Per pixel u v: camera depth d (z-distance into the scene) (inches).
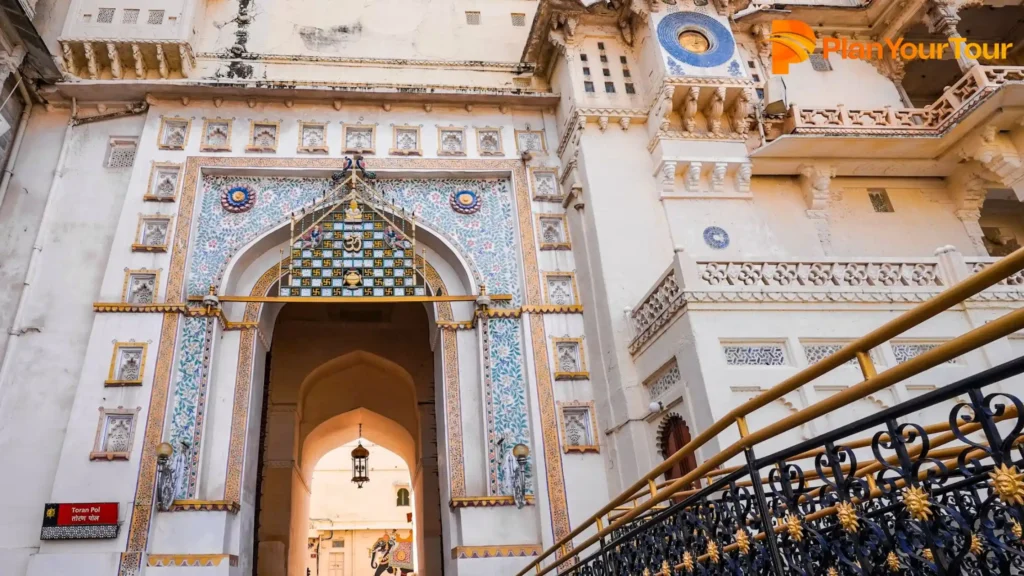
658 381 360.2
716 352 315.3
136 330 381.7
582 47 483.2
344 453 999.6
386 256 435.8
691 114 441.1
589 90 466.0
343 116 477.4
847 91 514.0
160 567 331.3
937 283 346.6
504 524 370.9
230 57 486.6
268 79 485.4
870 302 337.4
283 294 412.8
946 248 353.4
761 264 343.6
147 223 419.2
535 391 401.4
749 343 323.3
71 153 438.3
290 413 556.1
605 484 381.4
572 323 426.0
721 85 438.9
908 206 475.8
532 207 461.4
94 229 417.4
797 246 438.0
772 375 313.6
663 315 344.5
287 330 585.0
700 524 146.5
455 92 481.7
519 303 436.8
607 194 430.3
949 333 335.0
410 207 460.1
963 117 429.4
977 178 460.1
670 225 421.7
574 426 400.5
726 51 454.6
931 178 486.6
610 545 191.2
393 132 477.4
